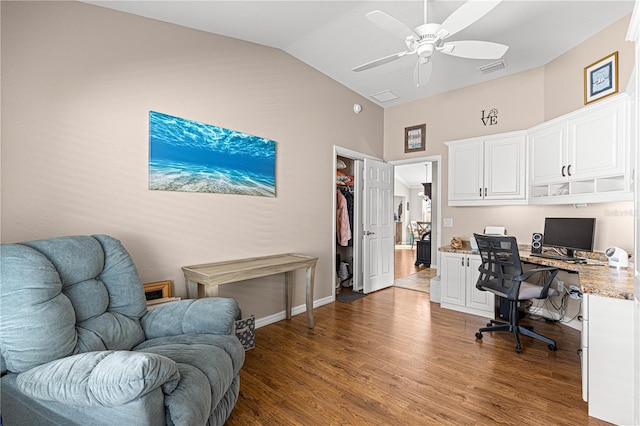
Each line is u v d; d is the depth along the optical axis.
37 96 1.80
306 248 3.64
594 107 2.49
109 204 2.09
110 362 1.13
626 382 1.65
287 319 3.34
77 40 1.95
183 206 2.48
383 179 4.75
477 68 3.59
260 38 2.92
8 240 1.71
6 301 1.24
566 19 2.61
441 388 2.03
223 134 2.76
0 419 1.21
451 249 3.75
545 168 3.07
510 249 2.64
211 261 2.68
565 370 2.25
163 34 2.37
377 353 2.53
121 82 2.14
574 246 2.78
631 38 1.42
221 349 1.63
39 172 1.81
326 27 2.76
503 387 2.04
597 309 1.75
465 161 3.85
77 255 1.57
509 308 3.21
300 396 1.94
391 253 4.90
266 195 3.15
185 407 1.21
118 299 1.74
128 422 1.09
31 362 1.23
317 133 3.78
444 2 2.37
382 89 4.31
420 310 3.66
